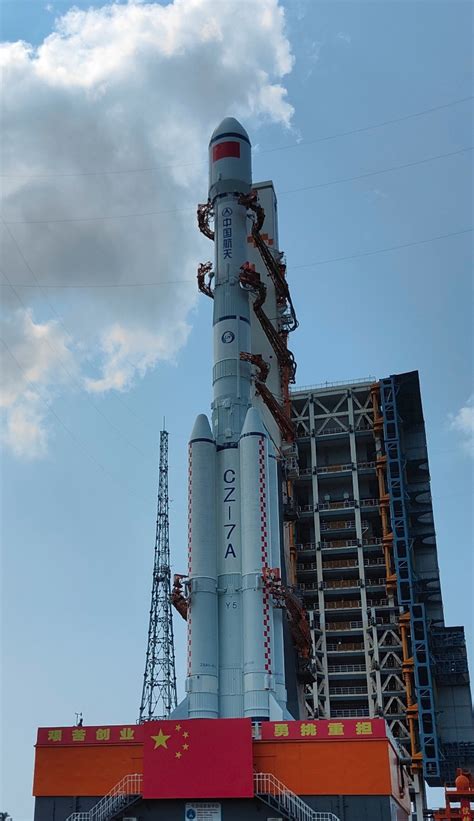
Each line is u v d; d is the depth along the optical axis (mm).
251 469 59812
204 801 48656
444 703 100375
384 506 109562
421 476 112188
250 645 55688
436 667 100938
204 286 68688
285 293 87750
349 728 48844
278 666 56344
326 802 47438
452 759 96688
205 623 56938
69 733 53156
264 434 61312
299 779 48156
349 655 104562
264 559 57812
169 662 112688
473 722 98625
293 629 72625
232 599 57781
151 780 48688
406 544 105750
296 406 118625
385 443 110875
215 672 56094
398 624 103750
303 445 115938
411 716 97688
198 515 59625
